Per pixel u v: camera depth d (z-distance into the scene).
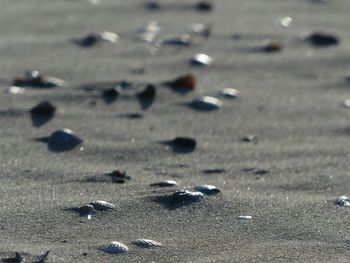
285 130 10.95
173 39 14.73
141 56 13.89
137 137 10.38
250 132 10.83
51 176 8.95
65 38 14.75
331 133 10.90
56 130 10.27
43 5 16.98
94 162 9.53
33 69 12.95
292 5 17.98
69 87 12.14
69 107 11.36
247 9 17.56
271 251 7.15
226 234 7.50
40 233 7.34
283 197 8.48
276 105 11.88
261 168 9.49
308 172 9.38
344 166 9.63
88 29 15.36
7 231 7.35
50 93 11.84
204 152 10.02
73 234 7.34
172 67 13.36
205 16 16.83
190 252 7.07
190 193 8.21
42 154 9.68
